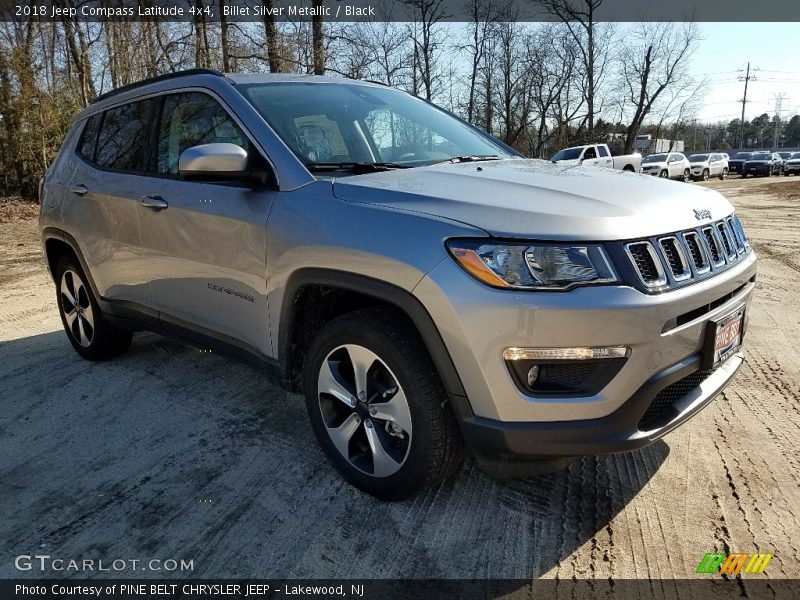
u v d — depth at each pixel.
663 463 2.79
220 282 2.92
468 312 2.02
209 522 2.42
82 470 2.82
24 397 3.66
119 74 15.80
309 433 3.12
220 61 15.29
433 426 2.23
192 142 3.14
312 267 2.43
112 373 4.00
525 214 2.08
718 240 2.45
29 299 6.18
